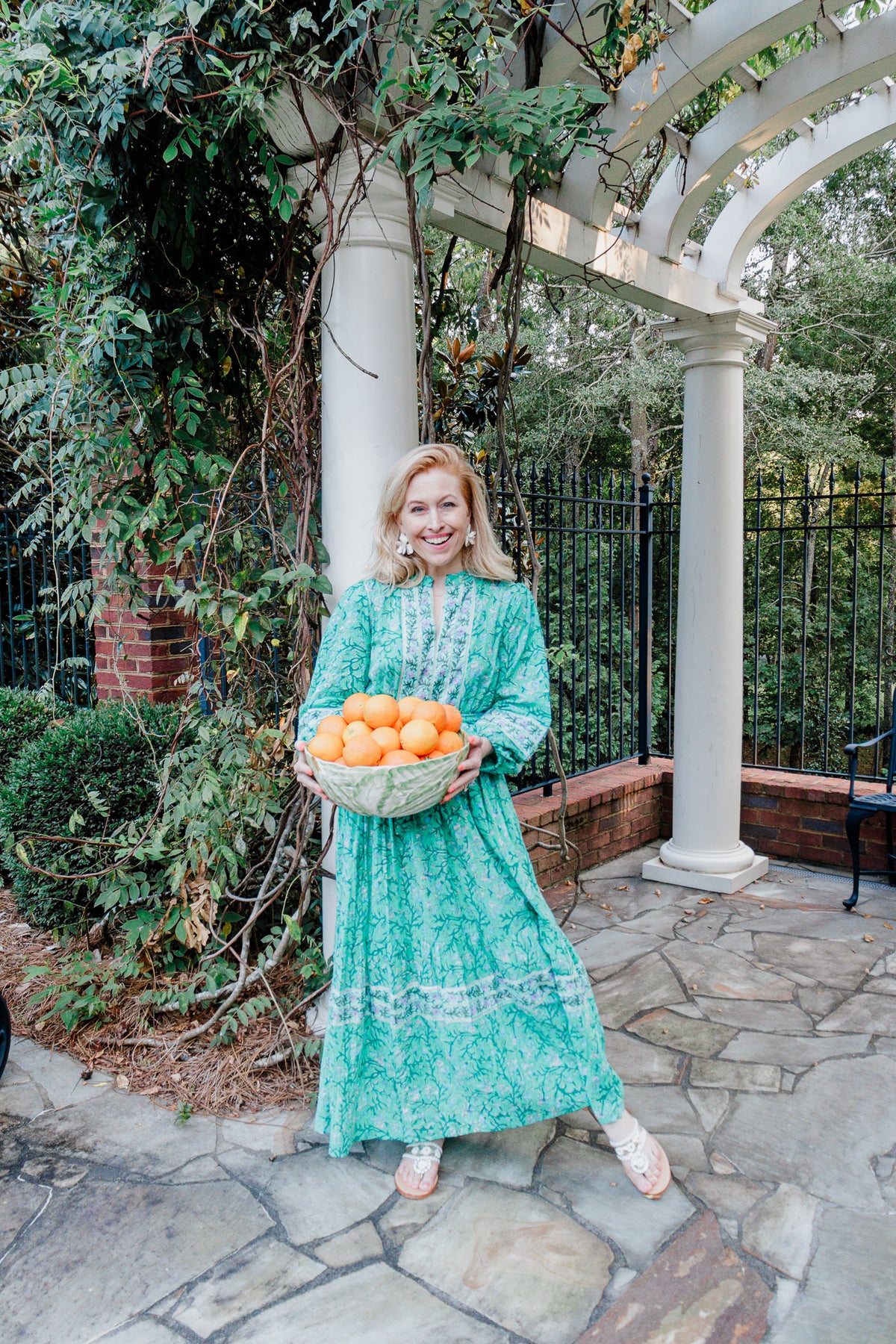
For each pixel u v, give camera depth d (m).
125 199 2.37
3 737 4.31
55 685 4.83
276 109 2.24
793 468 11.53
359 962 1.88
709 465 4.05
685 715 4.20
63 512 2.62
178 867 2.59
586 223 3.24
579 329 11.05
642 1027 2.80
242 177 2.54
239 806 2.61
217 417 2.68
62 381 2.48
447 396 4.08
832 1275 1.75
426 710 1.70
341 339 2.43
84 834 3.29
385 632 1.87
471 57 2.10
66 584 4.95
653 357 10.97
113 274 2.37
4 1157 2.15
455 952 1.86
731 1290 1.71
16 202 3.41
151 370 2.47
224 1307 1.69
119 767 3.38
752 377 10.27
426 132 2.02
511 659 1.93
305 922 2.86
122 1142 2.22
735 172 3.76
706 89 2.93
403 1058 1.88
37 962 3.24
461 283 6.04
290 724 2.62
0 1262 1.81
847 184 11.70
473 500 1.90
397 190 2.36
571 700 4.65
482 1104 1.88
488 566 1.90
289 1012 2.57
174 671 4.15
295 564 2.42
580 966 1.89
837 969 3.22
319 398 2.61
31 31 2.05
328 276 2.43
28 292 4.82
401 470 1.82
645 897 4.03
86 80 2.14
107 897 2.77
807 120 3.56
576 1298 1.69
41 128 2.23
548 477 4.20
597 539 4.69
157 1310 1.69
